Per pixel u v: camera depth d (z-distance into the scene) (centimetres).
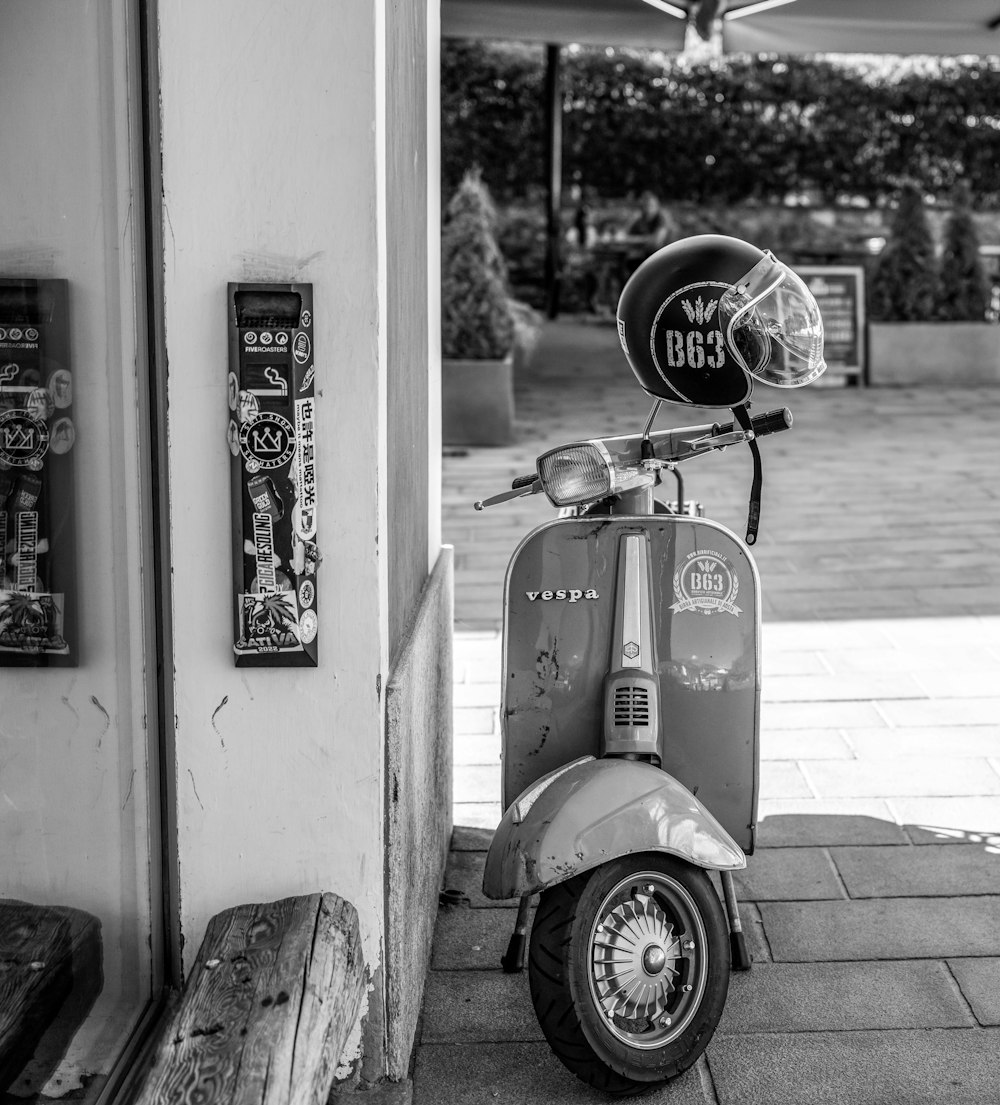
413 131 295
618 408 1069
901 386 1168
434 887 321
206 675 237
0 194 206
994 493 789
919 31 751
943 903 333
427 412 341
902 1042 275
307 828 240
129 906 245
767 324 256
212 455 232
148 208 230
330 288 227
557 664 283
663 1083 253
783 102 1906
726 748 288
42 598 219
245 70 222
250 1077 185
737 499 779
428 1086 261
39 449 220
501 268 953
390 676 251
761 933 318
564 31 747
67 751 229
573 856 241
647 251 1667
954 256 1168
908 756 423
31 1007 219
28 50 208
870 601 589
